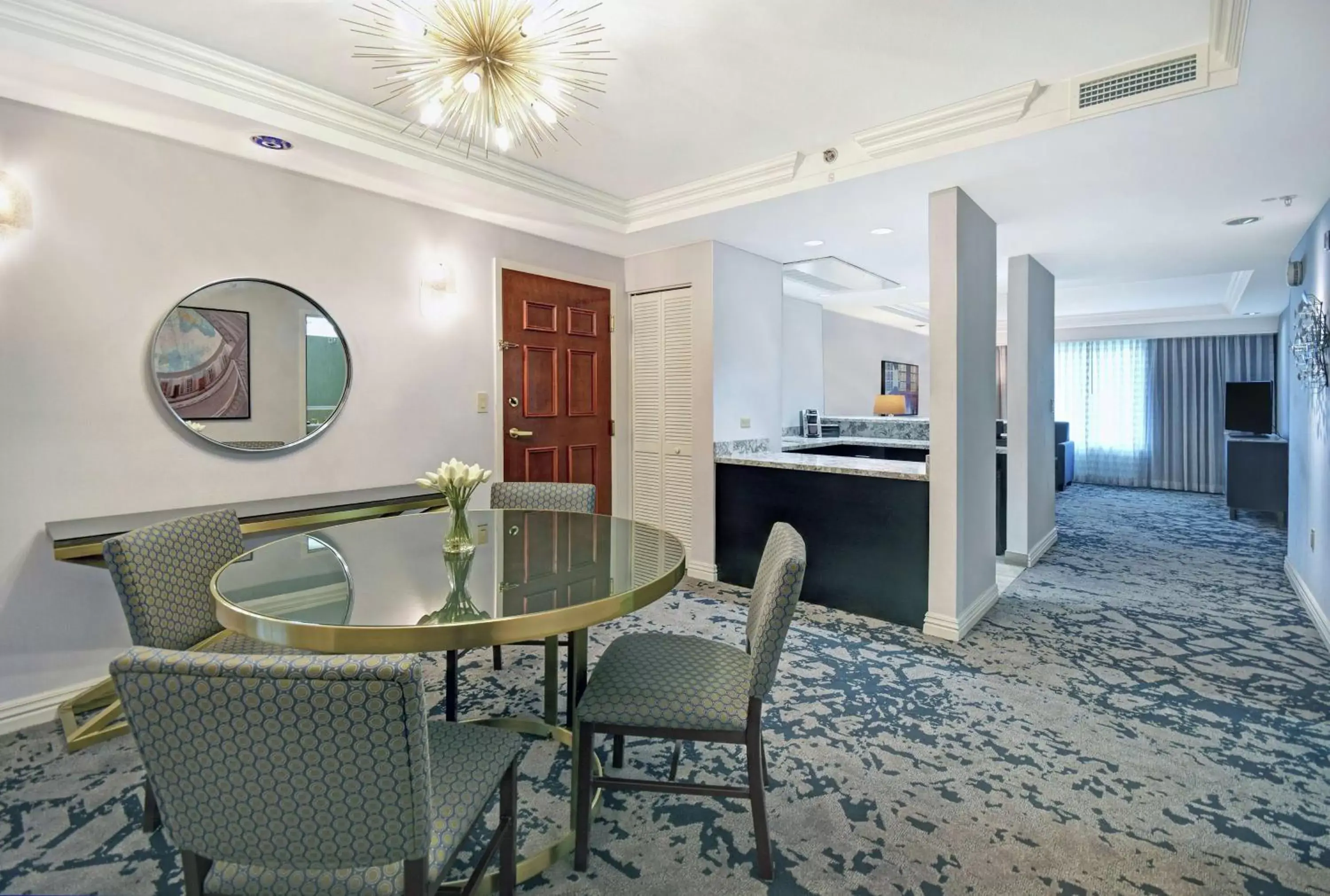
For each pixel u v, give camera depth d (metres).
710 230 3.68
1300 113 2.21
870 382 7.43
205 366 2.59
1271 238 3.90
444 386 3.41
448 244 3.40
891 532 3.31
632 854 1.60
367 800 0.91
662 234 3.77
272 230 2.76
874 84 2.30
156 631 1.72
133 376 2.41
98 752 2.06
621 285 4.38
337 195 2.96
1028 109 2.36
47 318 2.22
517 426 3.75
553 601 1.46
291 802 0.91
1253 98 2.11
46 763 1.99
